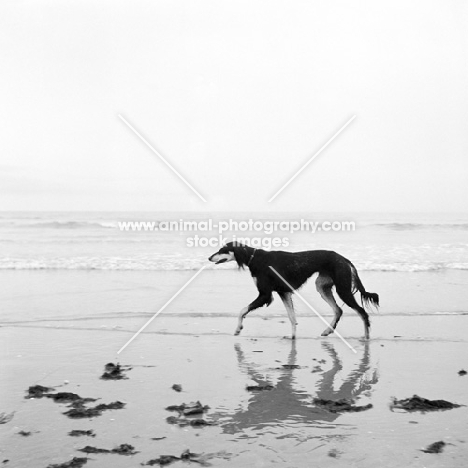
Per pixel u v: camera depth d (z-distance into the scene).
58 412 5.83
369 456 4.79
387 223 30.30
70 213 38.34
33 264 17.75
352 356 8.16
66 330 9.64
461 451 4.88
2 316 10.70
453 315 11.01
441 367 7.59
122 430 5.35
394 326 10.13
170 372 7.33
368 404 6.10
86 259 18.80
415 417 5.71
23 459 4.71
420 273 16.91
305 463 4.66
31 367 7.51
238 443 5.06
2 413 5.80
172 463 4.65
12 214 37.59
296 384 6.83
